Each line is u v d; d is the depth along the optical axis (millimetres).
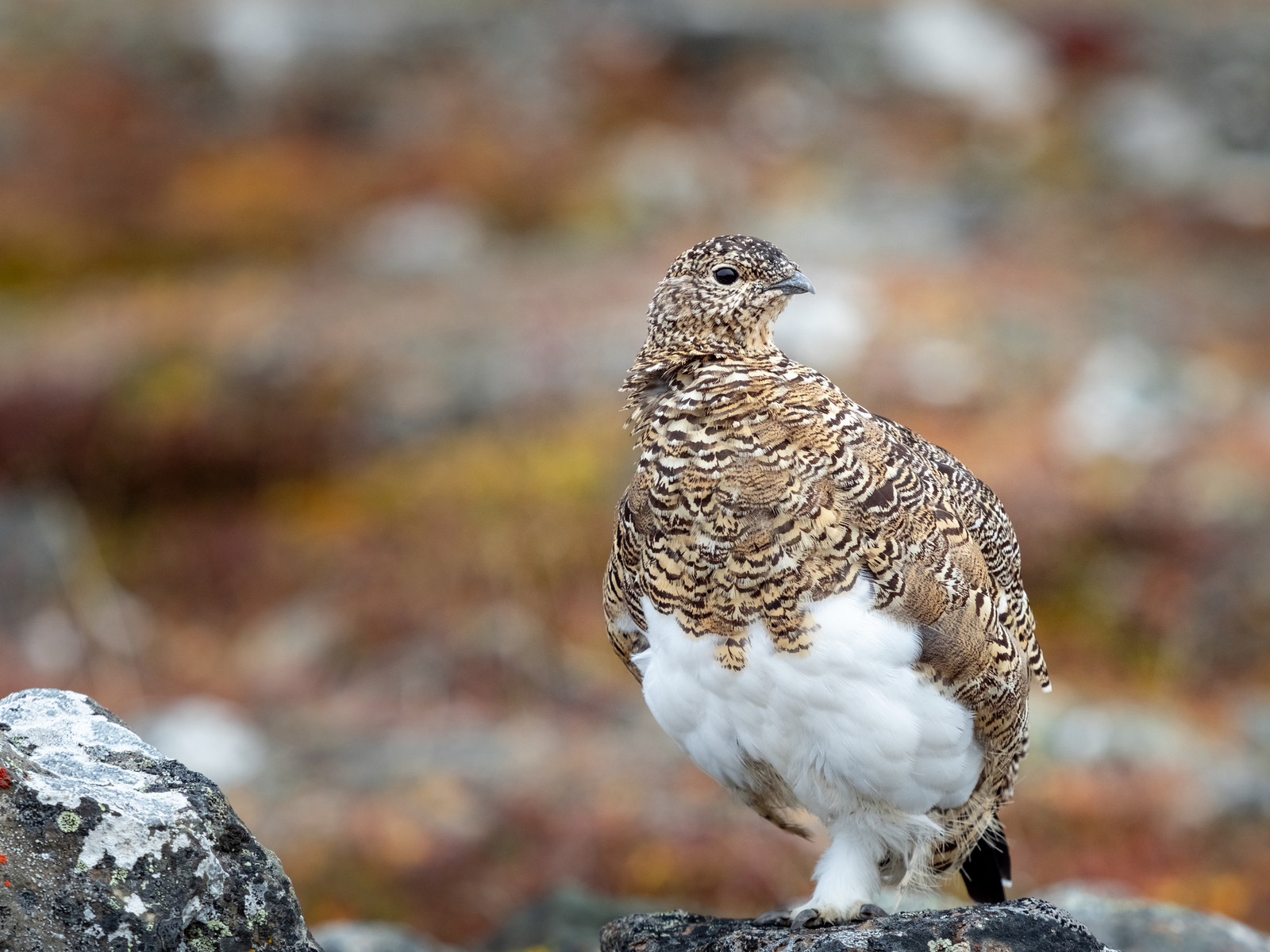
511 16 33188
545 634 14953
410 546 16297
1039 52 33031
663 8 33062
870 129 30000
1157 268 23984
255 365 19516
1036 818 11711
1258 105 30969
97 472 18219
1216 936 7402
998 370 18500
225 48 31203
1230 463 16172
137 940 4598
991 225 25953
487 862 11328
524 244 25688
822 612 5574
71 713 5285
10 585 16562
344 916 10805
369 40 32062
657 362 6273
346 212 26766
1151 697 13891
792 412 5691
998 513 6500
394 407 18656
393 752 13141
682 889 10883
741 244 6301
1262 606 14453
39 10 32906
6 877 4543
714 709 5906
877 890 6324
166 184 27453
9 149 27734
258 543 16984
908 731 5680
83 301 23484
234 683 14906
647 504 5797
